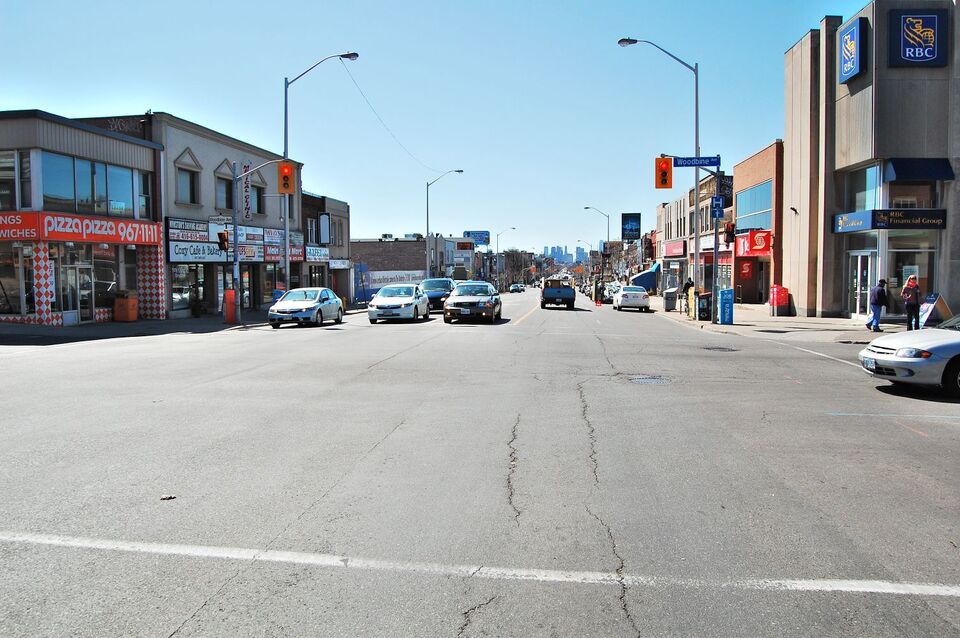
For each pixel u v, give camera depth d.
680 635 3.64
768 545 4.85
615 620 3.79
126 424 8.45
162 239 30.17
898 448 7.58
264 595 4.05
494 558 4.59
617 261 120.94
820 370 13.98
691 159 28.36
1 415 8.95
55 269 25.12
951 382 10.55
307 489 5.99
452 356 15.69
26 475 6.32
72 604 3.91
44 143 24.00
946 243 25.56
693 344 19.36
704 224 54.47
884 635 3.67
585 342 19.44
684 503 5.72
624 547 4.79
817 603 4.01
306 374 12.77
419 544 4.81
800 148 31.23
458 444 7.58
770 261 42.06
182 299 32.22
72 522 5.17
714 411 9.59
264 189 40.03
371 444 7.55
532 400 10.27
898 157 25.69
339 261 51.75
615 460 6.99
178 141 31.53
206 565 4.45
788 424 8.77
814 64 29.95
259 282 40.03
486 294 28.33
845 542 4.91
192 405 9.70
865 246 27.91
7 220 23.72
